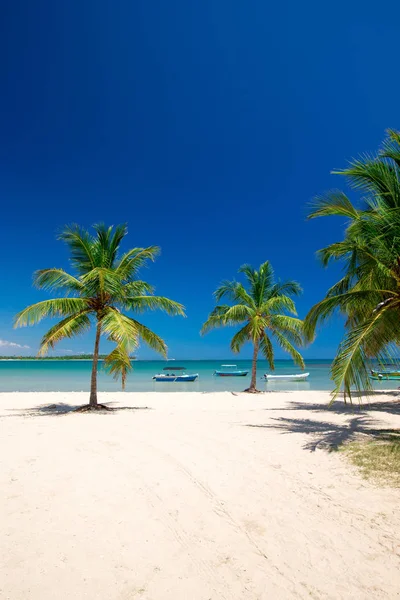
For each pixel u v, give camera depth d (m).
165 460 6.82
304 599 3.01
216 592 3.10
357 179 8.25
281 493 5.21
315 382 34.69
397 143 7.86
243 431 9.49
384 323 8.16
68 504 4.85
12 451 7.46
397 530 4.10
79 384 31.17
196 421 11.09
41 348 13.23
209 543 3.88
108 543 3.88
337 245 8.58
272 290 21.98
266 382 34.38
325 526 4.23
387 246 7.77
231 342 22.67
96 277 13.22
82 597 3.03
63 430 9.63
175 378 34.16
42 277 13.24
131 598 3.02
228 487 5.46
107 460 6.83
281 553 3.68
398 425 10.28
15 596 3.03
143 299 14.40
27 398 18.58
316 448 7.60
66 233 13.96
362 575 3.32
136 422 10.90
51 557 3.61
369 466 6.24
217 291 21.78
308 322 8.93
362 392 20.33
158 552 3.71
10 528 4.19
